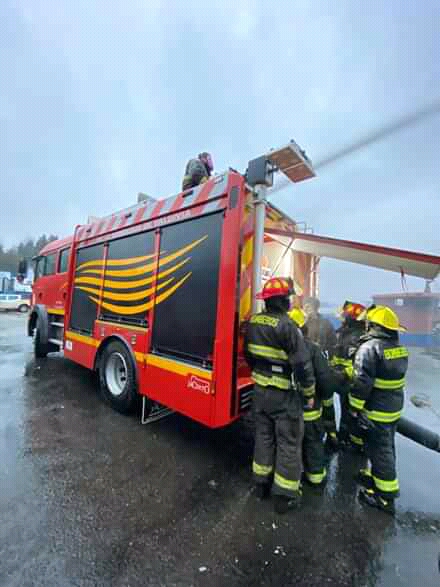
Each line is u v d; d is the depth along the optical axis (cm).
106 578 156
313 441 245
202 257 263
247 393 254
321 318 362
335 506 220
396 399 222
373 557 176
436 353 940
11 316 1867
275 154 250
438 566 170
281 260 391
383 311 230
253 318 234
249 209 260
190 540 183
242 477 251
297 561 172
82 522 194
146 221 334
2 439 297
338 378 254
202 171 355
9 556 166
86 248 452
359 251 305
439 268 284
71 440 301
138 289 337
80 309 453
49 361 624
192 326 266
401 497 235
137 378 330
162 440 310
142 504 214
